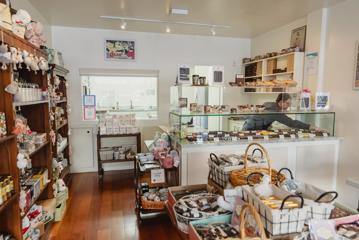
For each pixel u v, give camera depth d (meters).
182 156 2.82
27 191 2.00
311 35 3.80
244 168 1.92
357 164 3.21
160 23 4.32
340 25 3.38
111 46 4.75
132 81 5.09
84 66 4.67
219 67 3.39
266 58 4.67
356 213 1.43
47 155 2.63
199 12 3.76
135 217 2.95
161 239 2.51
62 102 3.95
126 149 4.72
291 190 1.56
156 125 5.07
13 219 1.77
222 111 3.21
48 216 2.48
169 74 5.09
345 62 3.32
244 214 1.21
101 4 3.42
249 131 3.20
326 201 1.40
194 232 1.34
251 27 4.60
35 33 2.26
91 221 2.86
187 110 3.25
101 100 5.00
